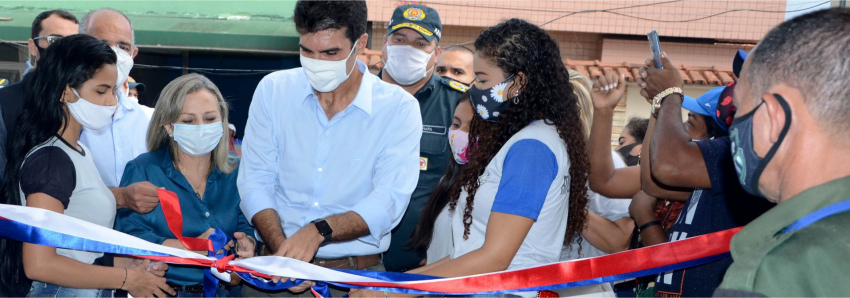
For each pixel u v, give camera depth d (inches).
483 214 77.0
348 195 96.6
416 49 125.5
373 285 77.9
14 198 81.7
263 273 81.4
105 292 87.4
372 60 316.2
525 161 72.5
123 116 120.8
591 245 106.1
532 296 79.0
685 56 352.5
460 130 94.8
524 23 77.9
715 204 77.5
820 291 34.8
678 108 79.0
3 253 82.0
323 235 85.3
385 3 332.5
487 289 74.0
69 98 82.4
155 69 375.2
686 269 77.7
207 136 95.1
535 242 76.1
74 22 134.8
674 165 74.2
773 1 343.9
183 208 95.6
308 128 96.5
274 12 347.3
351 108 96.6
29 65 131.7
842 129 37.4
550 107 75.7
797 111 38.4
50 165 79.0
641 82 83.8
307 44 88.0
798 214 38.3
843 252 35.5
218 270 83.4
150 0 340.2
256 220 91.9
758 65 40.9
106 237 80.4
